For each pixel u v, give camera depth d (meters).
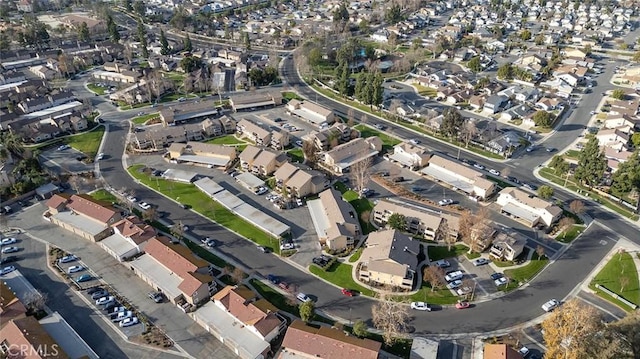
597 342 70.31
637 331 71.94
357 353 77.56
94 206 117.00
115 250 104.94
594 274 98.88
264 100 188.50
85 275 100.06
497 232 108.75
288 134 163.12
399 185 133.62
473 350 82.12
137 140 153.88
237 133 166.62
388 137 162.75
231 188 133.62
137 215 120.94
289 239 111.56
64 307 92.44
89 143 160.00
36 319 88.19
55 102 189.00
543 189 121.88
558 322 76.06
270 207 124.50
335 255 106.12
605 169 127.94
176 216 120.75
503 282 96.31
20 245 110.31
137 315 90.56
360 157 145.00
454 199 126.69
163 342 84.62
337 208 116.12
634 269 99.38
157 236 108.88
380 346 79.88
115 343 84.75
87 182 136.38
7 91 196.00
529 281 97.56
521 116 173.50
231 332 84.44
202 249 108.62
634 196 126.12
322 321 88.81
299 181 128.50
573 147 152.50
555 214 112.94
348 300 93.69
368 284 97.62
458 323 87.81
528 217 115.31
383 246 101.44
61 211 119.38
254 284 98.06
